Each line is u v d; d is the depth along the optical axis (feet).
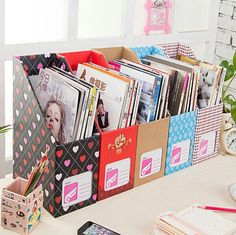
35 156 4.91
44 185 4.74
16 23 6.82
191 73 5.72
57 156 4.52
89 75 5.45
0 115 6.81
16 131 5.26
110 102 5.16
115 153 5.01
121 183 5.20
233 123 6.55
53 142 4.52
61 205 4.69
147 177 5.47
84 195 4.87
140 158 5.31
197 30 8.88
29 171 5.09
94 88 4.75
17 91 5.12
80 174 4.77
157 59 6.44
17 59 5.12
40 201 4.48
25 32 6.96
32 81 5.31
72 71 5.73
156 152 5.47
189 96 5.76
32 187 4.31
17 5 6.76
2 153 6.98
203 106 6.18
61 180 4.62
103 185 5.02
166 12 8.20
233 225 4.57
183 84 5.65
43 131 4.67
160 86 5.36
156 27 8.13
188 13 8.60
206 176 5.74
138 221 4.71
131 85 5.07
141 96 5.43
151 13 7.98
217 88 6.15
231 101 6.79
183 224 4.41
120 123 5.09
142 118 5.44
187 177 5.69
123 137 5.03
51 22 7.17
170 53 7.49
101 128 5.26
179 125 5.64
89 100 4.73
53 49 6.95
